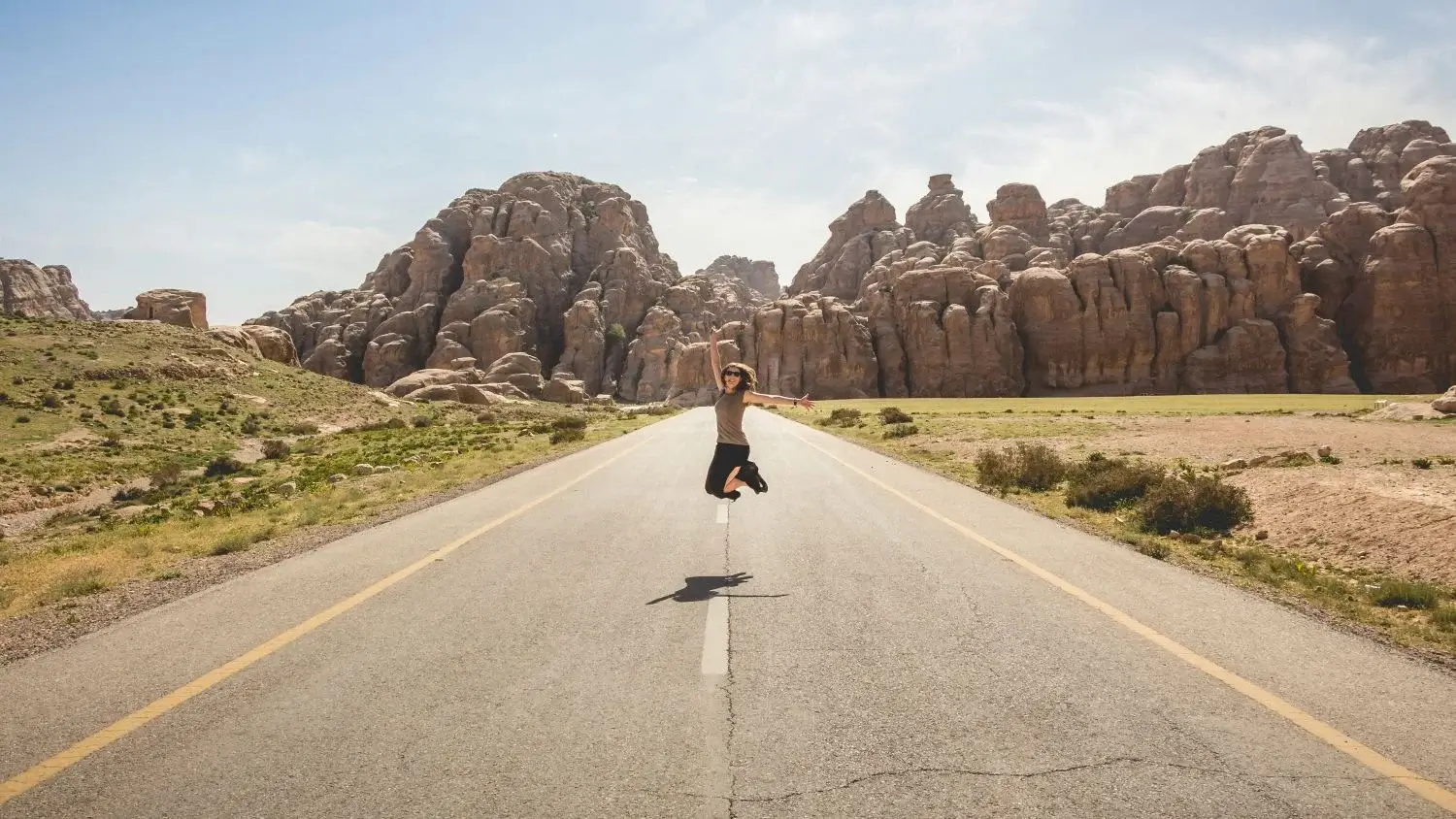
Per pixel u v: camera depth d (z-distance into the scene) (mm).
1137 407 56188
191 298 91688
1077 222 166500
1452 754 3451
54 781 3275
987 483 14438
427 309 148375
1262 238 110562
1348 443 20922
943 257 152250
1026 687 4285
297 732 3756
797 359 121250
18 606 6703
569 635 5305
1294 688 4273
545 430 39594
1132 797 3070
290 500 15555
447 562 7828
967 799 3068
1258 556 8242
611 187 190375
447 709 4016
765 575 7086
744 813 2955
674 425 41406
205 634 5453
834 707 4008
